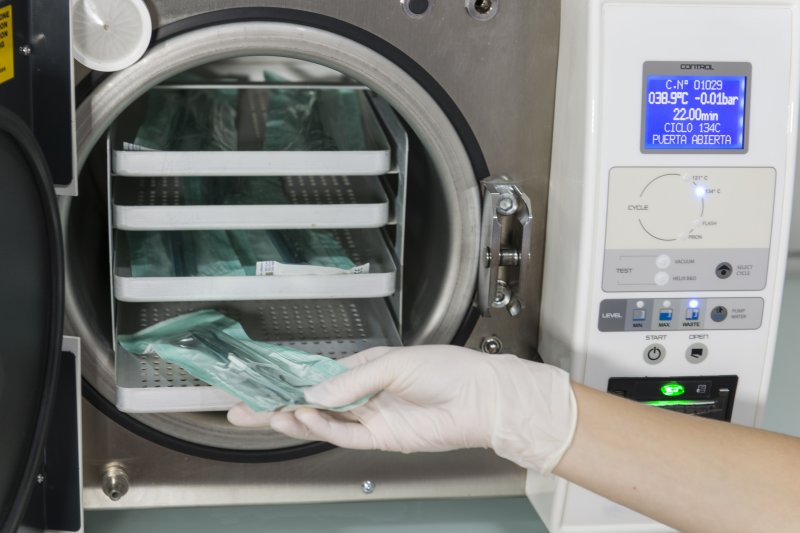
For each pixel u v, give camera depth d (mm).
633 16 1081
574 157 1125
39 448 991
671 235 1133
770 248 1158
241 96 1593
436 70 1140
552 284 1220
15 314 898
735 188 1133
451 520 1272
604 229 1116
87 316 1182
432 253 1307
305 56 1123
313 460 1255
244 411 1127
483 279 1197
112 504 1234
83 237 1293
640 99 1092
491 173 1192
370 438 1097
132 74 1085
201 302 1404
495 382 1082
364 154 1163
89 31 1049
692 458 1038
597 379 1175
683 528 1048
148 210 1139
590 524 1229
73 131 1050
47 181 953
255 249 1317
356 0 1099
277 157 1146
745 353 1196
